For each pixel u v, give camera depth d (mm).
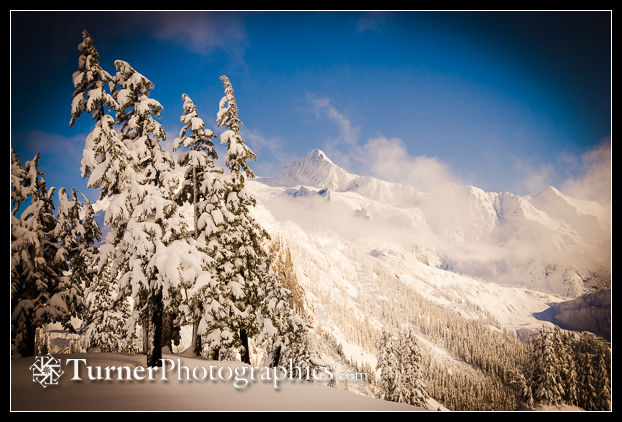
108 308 33906
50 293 23125
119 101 19828
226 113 26781
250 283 25344
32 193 22734
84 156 19391
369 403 15086
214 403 12945
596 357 51812
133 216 18203
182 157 24797
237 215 25781
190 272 18016
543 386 50938
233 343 23281
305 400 14695
